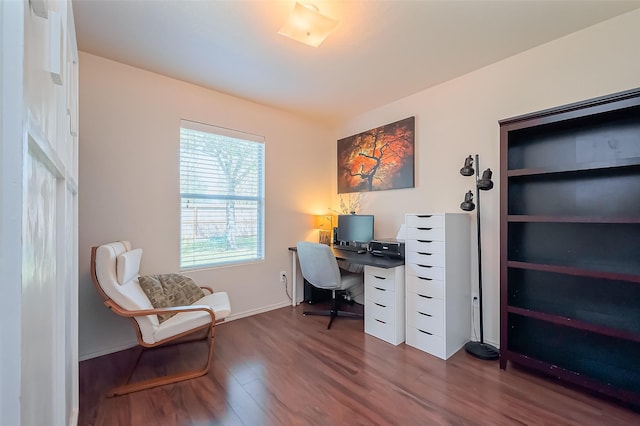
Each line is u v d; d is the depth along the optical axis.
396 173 3.20
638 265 1.71
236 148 3.16
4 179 0.41
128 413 1.60
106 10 1.74
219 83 2.78
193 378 1.95
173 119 2.69
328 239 3.77
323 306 3.54
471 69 2.51
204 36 2.02
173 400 1.72
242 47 2.16
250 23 1.88
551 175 2.04
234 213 3.14
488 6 1.72
